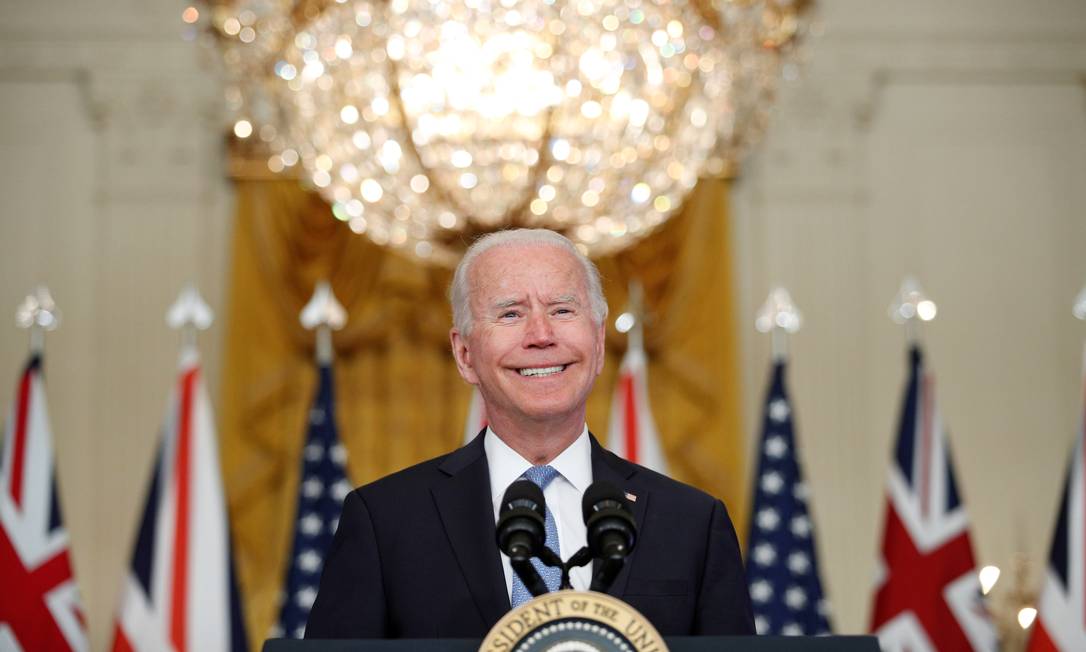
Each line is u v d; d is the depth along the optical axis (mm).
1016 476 17891
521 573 4363
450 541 5367
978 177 18625
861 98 18438
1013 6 18906
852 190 18250
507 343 5395
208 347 17266
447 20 10953
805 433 17547
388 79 11109
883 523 14164
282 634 13461
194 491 13180
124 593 12891
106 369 17281
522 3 10945
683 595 5309
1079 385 18203
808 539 14125
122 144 17797
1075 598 12797
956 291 18266
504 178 11125
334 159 11789
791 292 17891
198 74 17906
